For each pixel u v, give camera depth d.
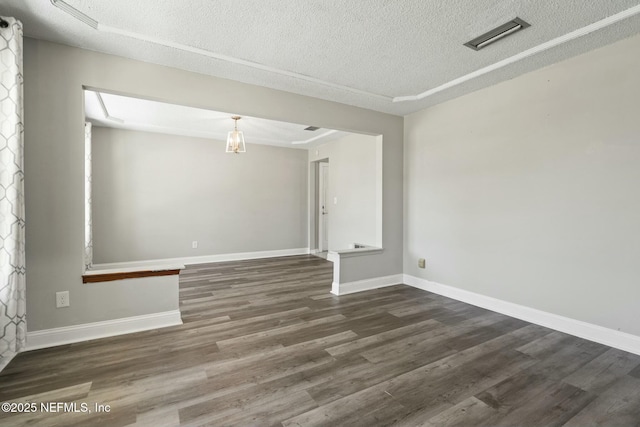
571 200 2.60
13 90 1.99
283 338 2.56
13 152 2.00
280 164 6.53
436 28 2.19
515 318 3.00
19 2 1.89
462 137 3.49
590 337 2.50
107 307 2.56
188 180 5.62
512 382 1.93
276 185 6.49
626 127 2.29
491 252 3.23
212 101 2.93
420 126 4.02
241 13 2.02
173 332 2.66
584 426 1.55
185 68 2.78
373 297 3.68
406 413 1.64
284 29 2.21
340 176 5.78
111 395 1.78
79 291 2.46
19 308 2.09
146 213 5.30
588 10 1.97
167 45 2.39
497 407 1.69
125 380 1.93
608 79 2.37
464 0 1.87
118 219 5.11
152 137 5.32
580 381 1.94
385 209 4.14
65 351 2.29
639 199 2.24
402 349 2.37
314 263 5.77
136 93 2.62
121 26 2.17
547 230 2.77
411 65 2.77
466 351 2.34
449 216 3.66
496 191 3.16
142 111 4.12
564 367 2.10
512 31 2.22
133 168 5.20
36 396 1.76
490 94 3.19
